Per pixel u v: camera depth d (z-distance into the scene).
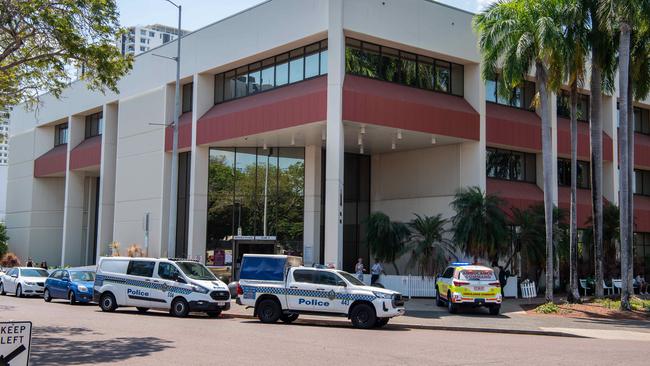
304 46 29.33
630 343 15.55
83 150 43.12
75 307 24.55
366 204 35.50
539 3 24.67
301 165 33.03
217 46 32.62
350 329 17.80
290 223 32.62
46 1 16.22
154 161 35.97
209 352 12.32
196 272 21.91
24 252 48.84
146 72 37.44
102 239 40.22
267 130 29.11
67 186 44.34
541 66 25.20
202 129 32.66
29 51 17.31
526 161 34.53
